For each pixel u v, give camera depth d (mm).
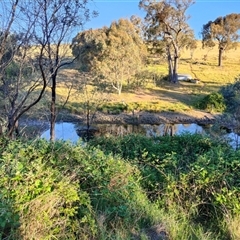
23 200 2752
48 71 6195
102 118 18969
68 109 18906
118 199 3555
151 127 18281
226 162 4414
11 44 5477
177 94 27094
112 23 28422
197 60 50094
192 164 4445
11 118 5914
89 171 3852
